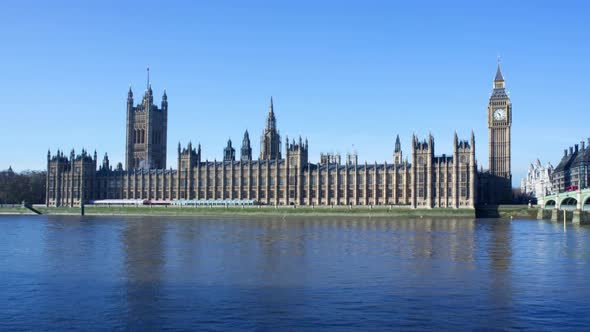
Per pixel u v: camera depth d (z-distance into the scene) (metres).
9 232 156.38
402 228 170.62
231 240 126.62
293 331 51.03
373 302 61.25
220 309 58.25
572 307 59.47
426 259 93.31
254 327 52.22
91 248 110.38
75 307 59.16
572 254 101.06
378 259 93.06
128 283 71.56
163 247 111.44
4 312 57.22
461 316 55.94
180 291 66.62
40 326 52.59
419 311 57.59
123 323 53.50
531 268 84.31
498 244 118.12
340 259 92.94
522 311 57.81
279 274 78.00
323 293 65.50
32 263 88.94
